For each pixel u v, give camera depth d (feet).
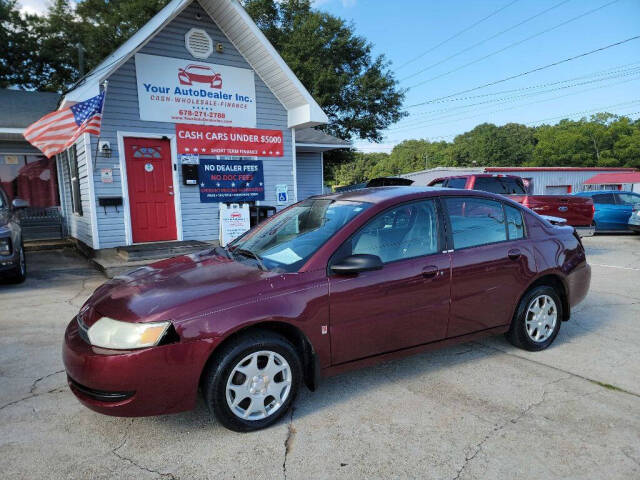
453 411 9.53
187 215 29.71
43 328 15.23
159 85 27.84
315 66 66.90
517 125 276.82
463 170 92.43
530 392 10.39
